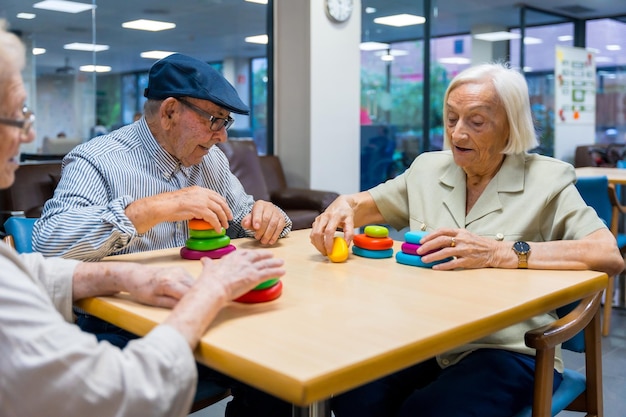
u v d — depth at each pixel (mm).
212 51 5887
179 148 1754
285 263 1478
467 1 8773
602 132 10492
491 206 1656
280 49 5383
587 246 1440
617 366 3000
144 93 1800
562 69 7988
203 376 1586
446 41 9648
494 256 1429
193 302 963
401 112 7219
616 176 4215
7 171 972
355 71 5445
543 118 9844
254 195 4848
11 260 864
